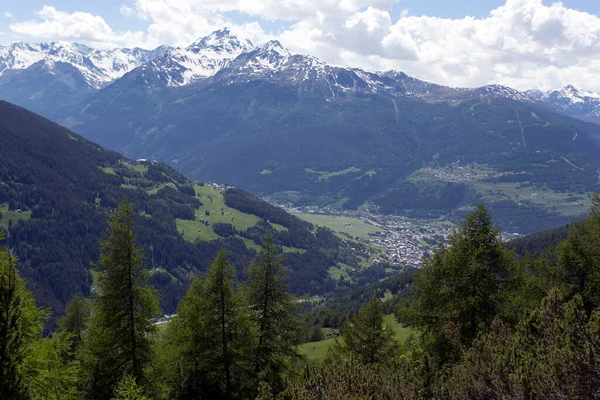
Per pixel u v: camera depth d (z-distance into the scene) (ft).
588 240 84.79
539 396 43.42
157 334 93.25
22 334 50.14
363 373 63.57
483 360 54.75
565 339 47.55
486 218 83.46
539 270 89.97
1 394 47.57
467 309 80.02
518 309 83.25
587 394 41.83
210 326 95.20
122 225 87.51
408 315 89.40
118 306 86.99
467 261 82.02
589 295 79.61
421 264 91.25
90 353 89.56
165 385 96.89
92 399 86.17
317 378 61.67
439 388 54.08
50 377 54.08
